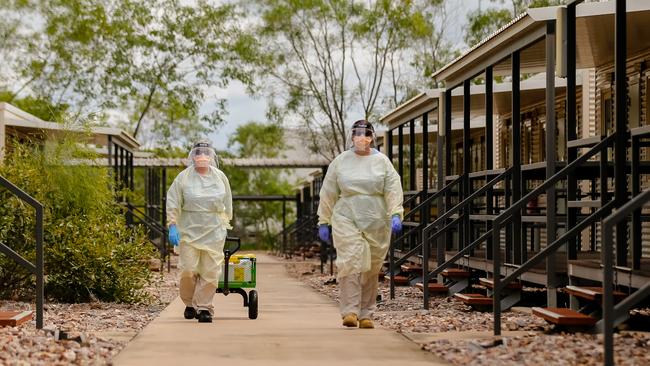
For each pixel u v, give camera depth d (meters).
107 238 15.69
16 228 15.10
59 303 15.31
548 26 13.13
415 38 42.94
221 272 13.34
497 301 10.53
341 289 11.96
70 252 15.20
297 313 14.38
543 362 8.31
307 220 44.22
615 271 10.80
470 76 17.39
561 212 21.42
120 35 43.00
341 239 11.91
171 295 17.95
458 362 8.65
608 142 11.04
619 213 7.36
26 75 44.25
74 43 43.59
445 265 14.62
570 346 9.13
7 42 44.31
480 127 28.58
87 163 16.31
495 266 10.60
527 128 25.23
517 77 14.66
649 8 13.36
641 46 17.00
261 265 35.78
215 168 13.31
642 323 10.74
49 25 43.19
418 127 31.58
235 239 13.32
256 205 72.00
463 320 12.59
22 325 11.09
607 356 7.41
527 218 13.87
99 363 8.59
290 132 47.59
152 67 43.31
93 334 10.78
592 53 17.41
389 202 12.04
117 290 15.62
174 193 12.98
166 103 44.53
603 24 14.38
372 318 12.48
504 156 27.00
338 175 12.05
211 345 9.89
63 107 43.38
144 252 16.34
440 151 19.70
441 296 16.78
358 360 8.80
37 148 16.25
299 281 24.55
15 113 24.11
